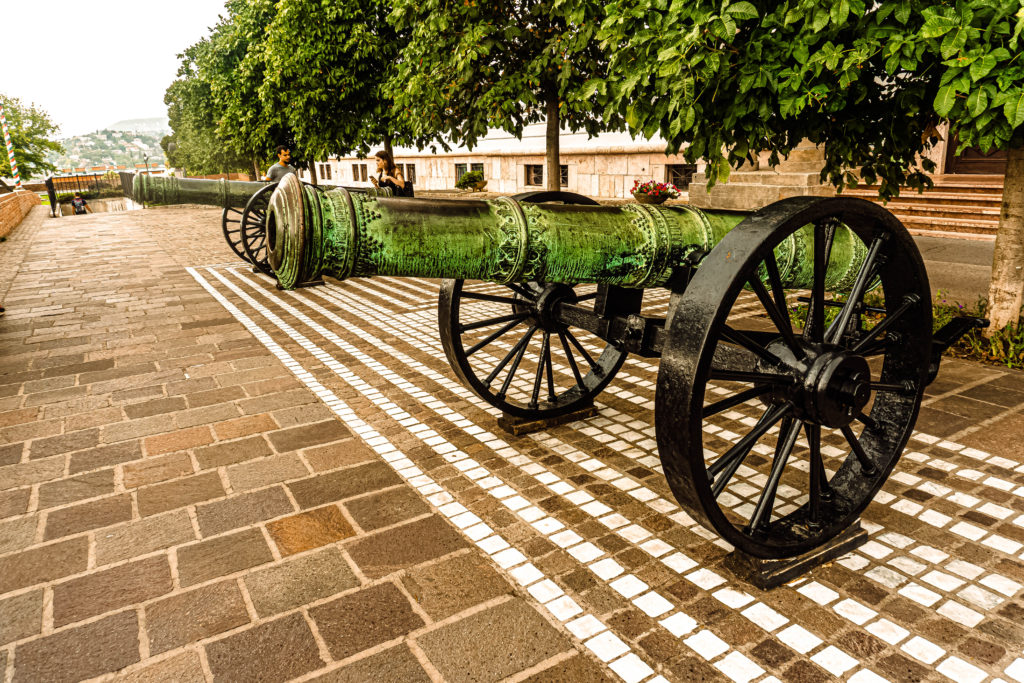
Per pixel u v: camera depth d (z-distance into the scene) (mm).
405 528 3029
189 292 8633
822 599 2482
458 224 2707
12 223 18594
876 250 2609
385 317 7109
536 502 3236
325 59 11695
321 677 2162
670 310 3289
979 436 3727
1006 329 4965
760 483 3344
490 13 6914
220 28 19922
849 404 2514
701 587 2574
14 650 2320
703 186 11227
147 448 3924
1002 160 9734
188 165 38281
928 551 2750
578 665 2189
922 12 3363
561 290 3865
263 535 2994
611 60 4254
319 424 4238
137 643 2340
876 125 4734
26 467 3707
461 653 2254
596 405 4465
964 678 2092
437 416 4340
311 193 2395
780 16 3773
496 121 7258
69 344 6215
